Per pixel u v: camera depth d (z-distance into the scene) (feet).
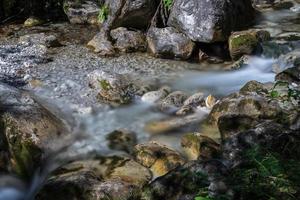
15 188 14.42
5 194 14.25
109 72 19.61
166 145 15.49
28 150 14.69
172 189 12.70
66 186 13.32
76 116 17.37
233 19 22.12
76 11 26.03
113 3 23.22
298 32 23.16
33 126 15.23
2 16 26.48
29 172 14.57
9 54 21.91
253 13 24.58
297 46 21.49
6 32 24.94
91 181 13.47
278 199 11.67
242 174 12.46
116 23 23.11
